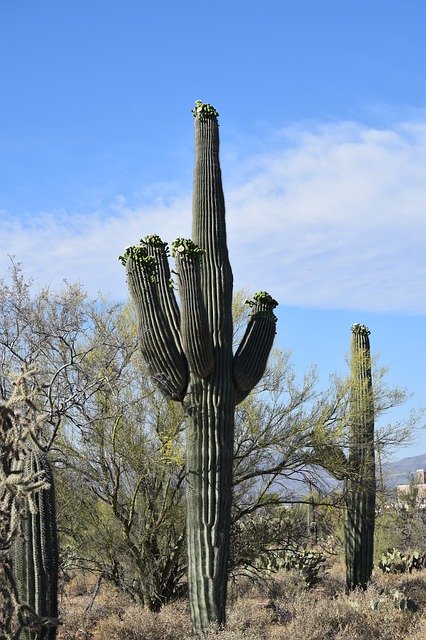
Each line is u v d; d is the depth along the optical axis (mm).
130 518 14141
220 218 11977
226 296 11727
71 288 13641
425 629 12320
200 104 12305
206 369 11312
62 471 13789
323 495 15852
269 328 11820
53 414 10305
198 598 11023
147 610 12531
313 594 15680
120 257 11750
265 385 15820
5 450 6805
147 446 14266
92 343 13359
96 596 15242
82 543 14336
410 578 17984
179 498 14531
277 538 15727
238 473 15406
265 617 12945
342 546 18875
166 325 11445
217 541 11109
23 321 13109
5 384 11773
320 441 15516
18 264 13484
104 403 13859
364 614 13062
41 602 7664
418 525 23766
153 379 11781
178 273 11273
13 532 6648
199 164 12133
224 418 11383
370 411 16281
